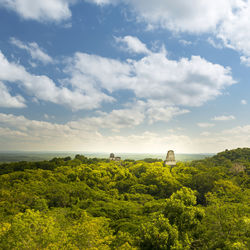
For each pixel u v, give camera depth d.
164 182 84.12
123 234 31.83
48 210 52.84
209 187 71.12
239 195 58.22
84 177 92.25
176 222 32.62
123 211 51.97
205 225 33.88
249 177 88.81
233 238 28.00
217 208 36.34
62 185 71.31
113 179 98.38
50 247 21.30
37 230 23.83
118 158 175.75
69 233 26.88
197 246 31.14
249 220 28.66
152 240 27.72
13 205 51.97
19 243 20.58
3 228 23.83
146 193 81.75
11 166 114.50
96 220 35.62
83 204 59.34
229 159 162.38
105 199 67.44
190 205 35.16
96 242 24.33
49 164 119.88
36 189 66.44
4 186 71.06
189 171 99.31
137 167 124.25
